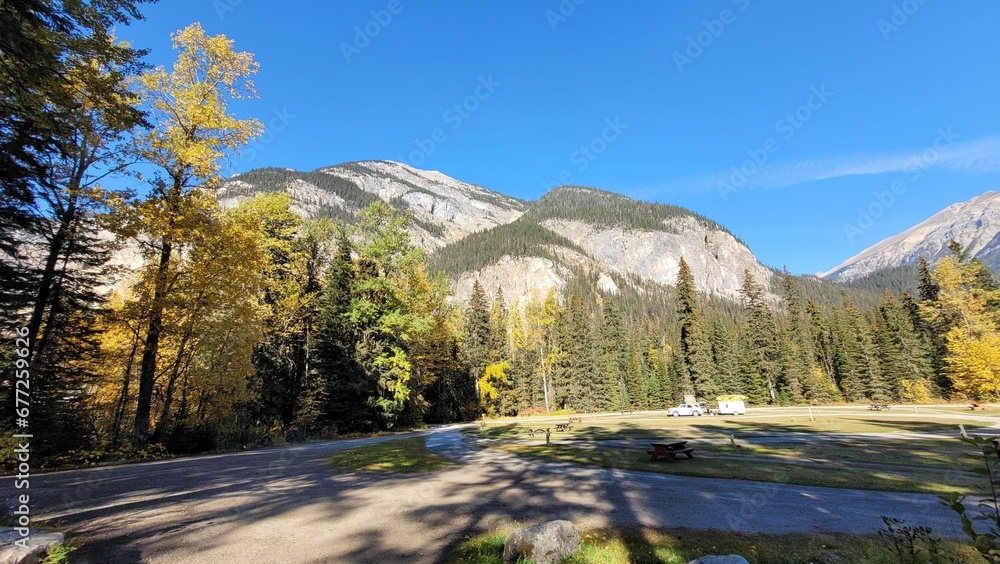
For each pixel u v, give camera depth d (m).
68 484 10.62
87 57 10.84
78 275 16.81
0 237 13.29
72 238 15.37
